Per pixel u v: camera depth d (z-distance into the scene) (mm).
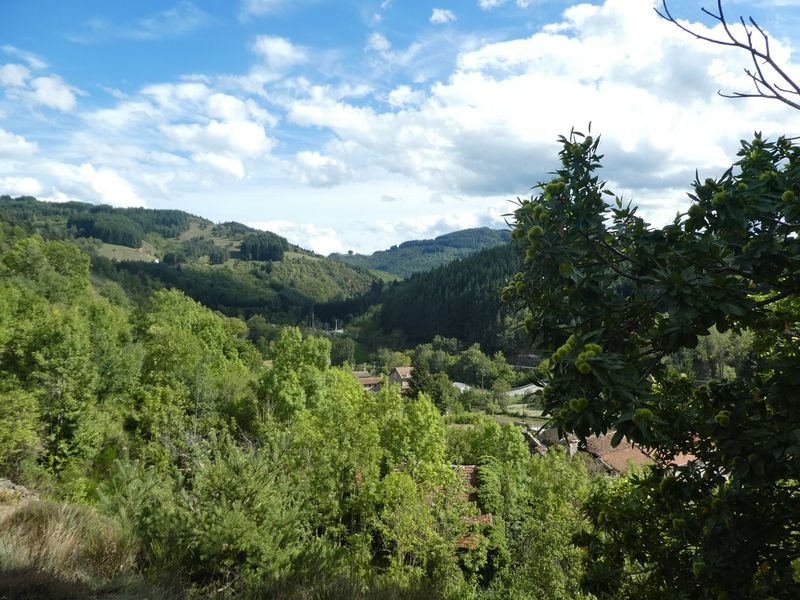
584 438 2818
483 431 37031
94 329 32438
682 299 2910
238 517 7609
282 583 7004
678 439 4023
